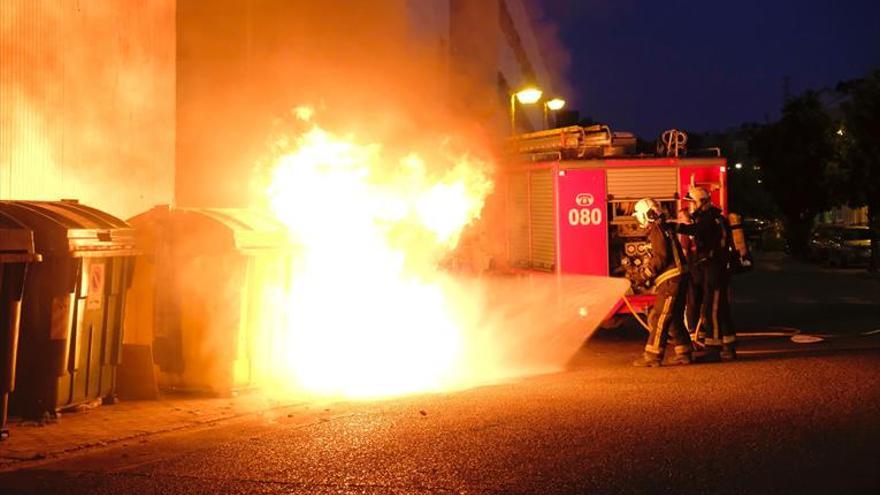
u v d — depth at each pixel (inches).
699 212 502.9
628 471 274.2
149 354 415.2
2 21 450.6
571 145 629.6
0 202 387.5
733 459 283.9
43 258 364.2
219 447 321.1
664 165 604.4
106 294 393.4
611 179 602.9
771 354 514.9
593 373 467.2
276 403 405.4
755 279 1219.9
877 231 1323.8
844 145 1380.4
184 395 423.2
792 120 1967.3
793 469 271.7
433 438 323.0
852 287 1070.4
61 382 369.4
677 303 482.0
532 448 304.2
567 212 600.4
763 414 345.7
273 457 303.9
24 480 284.2
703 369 463.2
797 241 1907.0
